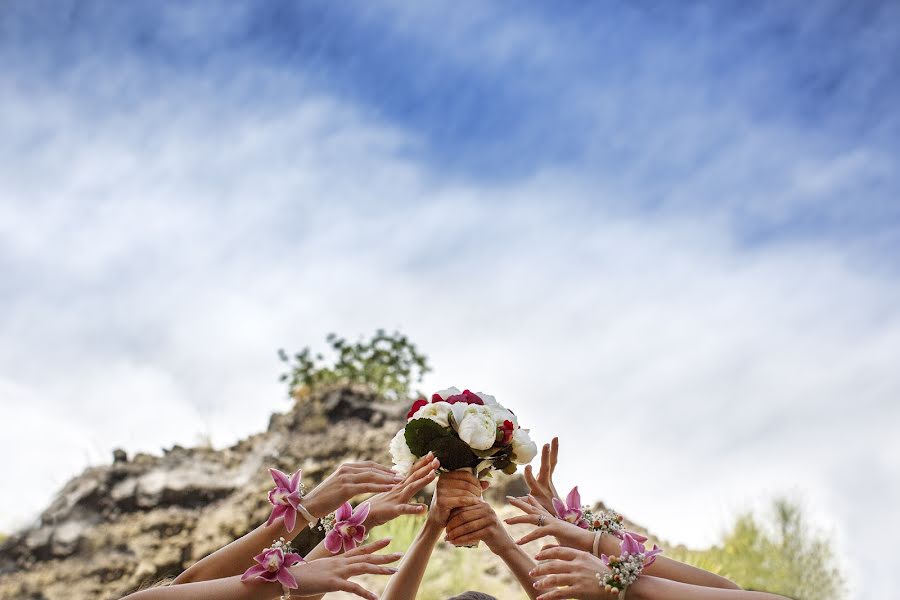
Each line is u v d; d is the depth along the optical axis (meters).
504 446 3.20
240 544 3.02
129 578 6.45
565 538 3.11
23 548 6.56
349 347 9.12
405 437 3.17
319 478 7.27
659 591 2.73
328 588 2.70
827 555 7.61
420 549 3.25
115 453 7.36
